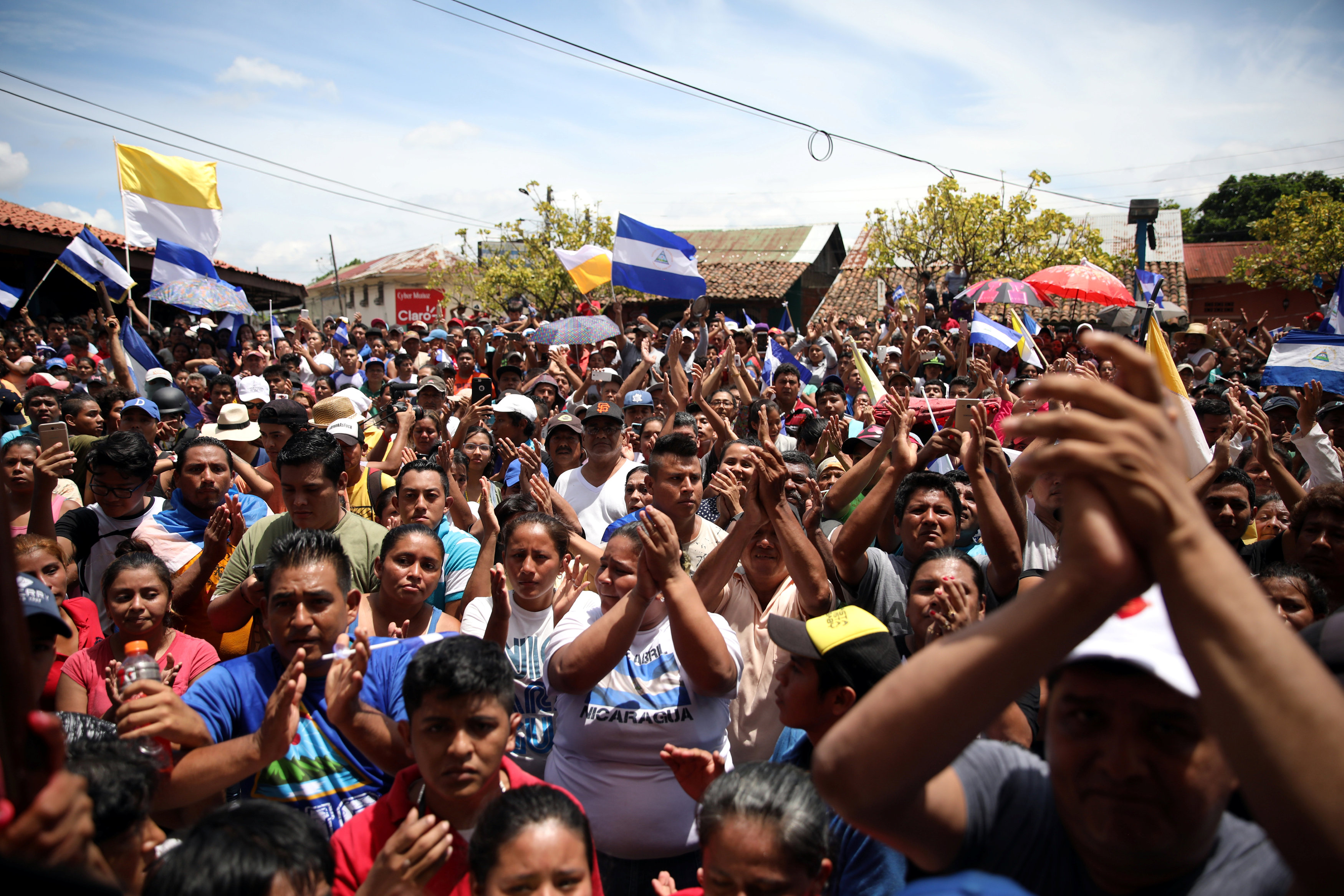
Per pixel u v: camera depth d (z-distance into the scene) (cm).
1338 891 95
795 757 294
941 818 143
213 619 404
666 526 308
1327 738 96
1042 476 460
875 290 3391
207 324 1513
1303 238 2950
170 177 1045
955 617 304
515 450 556
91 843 128
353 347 1638
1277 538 458
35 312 1789
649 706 323
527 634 385
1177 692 133
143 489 517
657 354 1170
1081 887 146
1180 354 1440
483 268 3209
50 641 277
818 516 405
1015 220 2630
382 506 566
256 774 298
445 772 246
